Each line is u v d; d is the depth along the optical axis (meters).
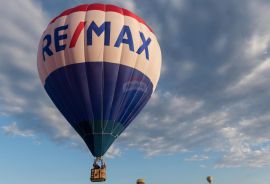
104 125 25.41
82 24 26.38
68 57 25.86
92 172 24.83
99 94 25.45
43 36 27.88
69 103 25.91
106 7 27.66
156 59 28.23
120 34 26.33
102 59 25.66
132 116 26.98
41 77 28.00
